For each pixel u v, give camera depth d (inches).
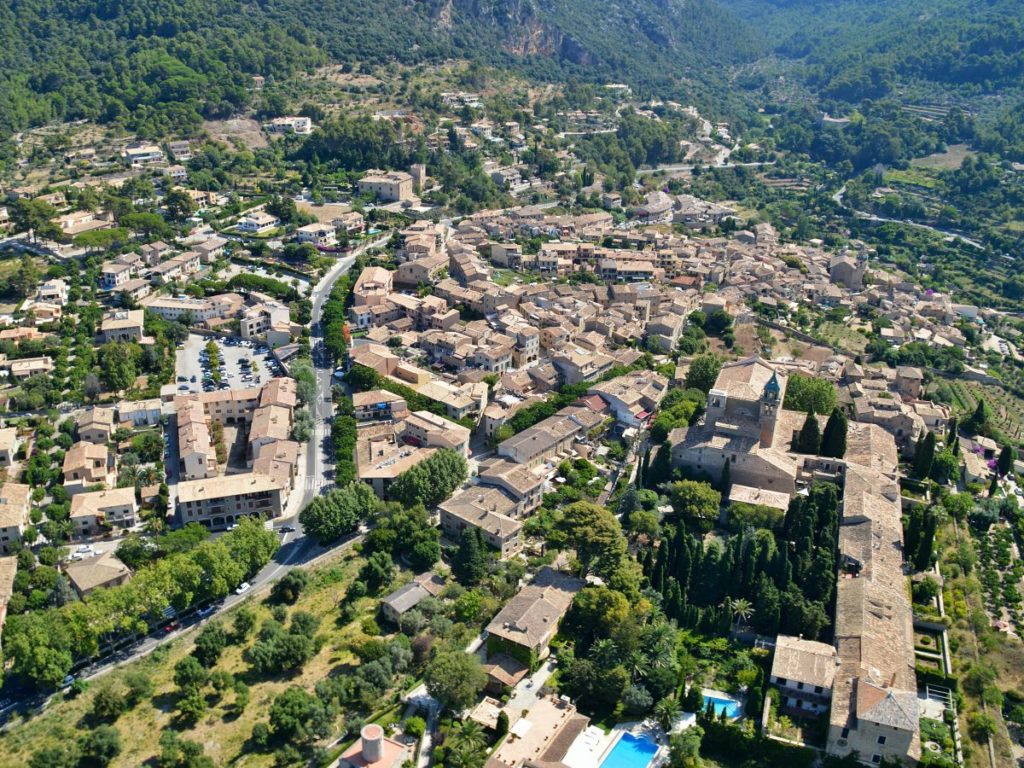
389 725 7628.0
